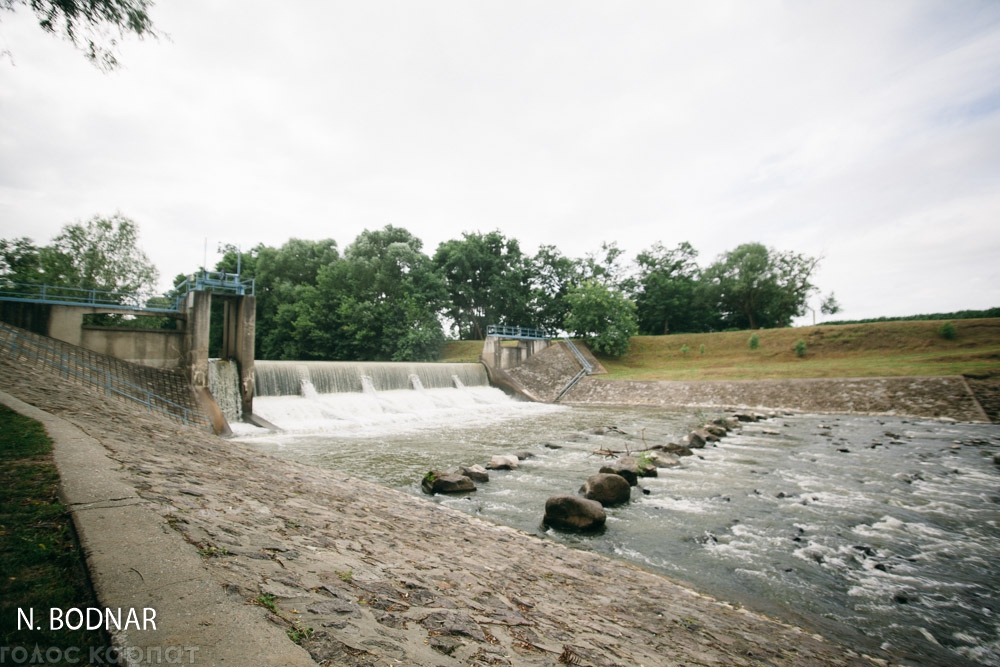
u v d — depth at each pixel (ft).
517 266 214.69
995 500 43.60
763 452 65.21
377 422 89.35
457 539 26.91
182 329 80.23
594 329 180.04
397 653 10.40
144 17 28.55
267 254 186.91
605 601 21.07
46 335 68.13
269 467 36.55
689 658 16.14
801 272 212.64
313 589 12.75
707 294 229.25
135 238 137.39
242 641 9.02
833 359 144.36
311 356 172.45
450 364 136.56
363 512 27.53
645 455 59.88
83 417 32.78
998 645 22.24
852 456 62.28
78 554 11.71
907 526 37.37
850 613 24.97
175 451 30.30
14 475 17.19
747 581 28.53
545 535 35.17
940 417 92.22
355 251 186.91
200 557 12.43
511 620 14.97
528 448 69.21
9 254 111.45
